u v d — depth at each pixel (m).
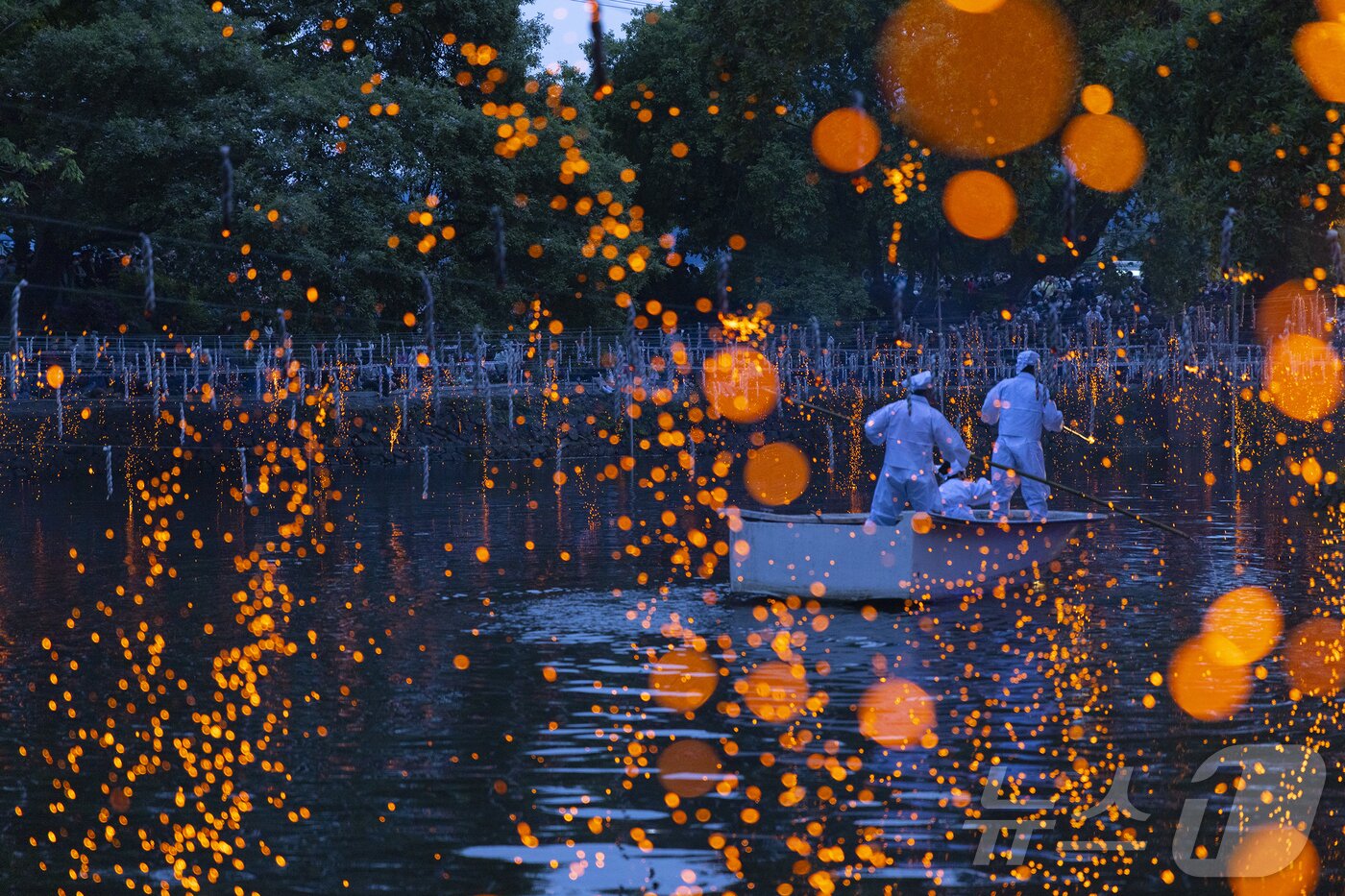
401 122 37.44
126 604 13.87
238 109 34.53
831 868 6.12
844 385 43.81
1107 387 42.88
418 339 38.91
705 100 49.78
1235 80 18.25
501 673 10.27
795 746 8.09
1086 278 52.50
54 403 34.12
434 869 6.16
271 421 35.38
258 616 13.05
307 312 35.50
